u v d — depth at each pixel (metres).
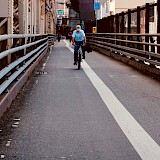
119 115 7.89
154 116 7.81
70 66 19.25
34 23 23.50
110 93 10.66
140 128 6.83
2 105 7.73
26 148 5.68
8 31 12.45
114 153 5.44
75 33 17.59
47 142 5.98
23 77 11.80
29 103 9.16
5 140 6.08
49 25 59.62
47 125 7.05
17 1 15.24
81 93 10.65
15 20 15.32
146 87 11.86
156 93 10.70
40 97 9.98
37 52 20.47
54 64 20.47
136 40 19.95
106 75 15.16
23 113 8.06
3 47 10.30
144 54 16.81
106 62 21.97
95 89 11.39
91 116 7.80
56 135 6.38
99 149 5.62
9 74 9.51
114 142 5.98
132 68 18.25
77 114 7.99
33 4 22.59
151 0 49.44
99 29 37.72
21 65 12.27
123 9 52.25
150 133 6.51
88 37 45.94
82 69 17.61
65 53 32.00
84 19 54.50
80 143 5.93
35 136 6.32
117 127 6.90
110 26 29.61
